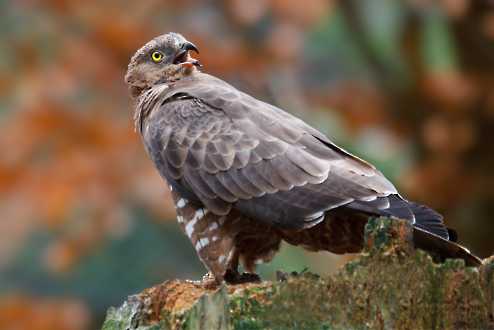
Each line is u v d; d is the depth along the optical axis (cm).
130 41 1560
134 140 1583
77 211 1608
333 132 1583
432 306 628
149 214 1814
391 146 1559
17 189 1564
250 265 832
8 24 1658
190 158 812
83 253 1630
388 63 1575
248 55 1567
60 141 1581
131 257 2034
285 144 790
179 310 673
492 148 1508
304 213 761
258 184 784
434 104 1537
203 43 1565
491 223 1483
